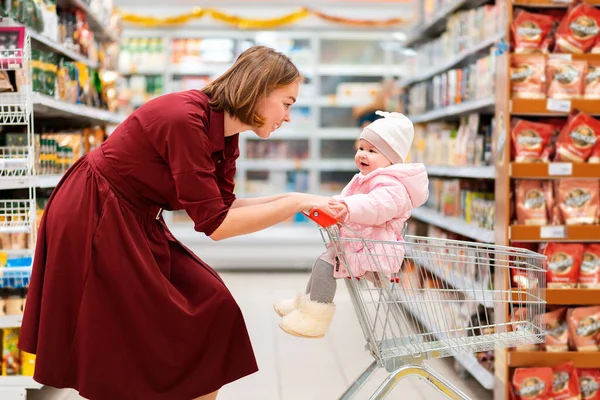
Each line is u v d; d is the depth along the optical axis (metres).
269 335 4.74
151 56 7.45
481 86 3.86
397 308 2.20
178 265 2.25
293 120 7.57
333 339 4.64
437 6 5.09
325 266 2.20
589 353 3.13
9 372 3.24
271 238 7.27
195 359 2.16
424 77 5.56
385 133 2.31
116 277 2.06
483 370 3.56
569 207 3.15
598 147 3.14
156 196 2.14
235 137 2.32
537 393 3.10
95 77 4.66
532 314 2.30
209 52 7.55
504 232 3.13
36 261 2.15
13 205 3.52
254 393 3.58
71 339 2.09
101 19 4.93
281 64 2.15
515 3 3.20
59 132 4.14
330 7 7.35
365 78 7.79
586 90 3.17
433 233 5.20
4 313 3.22
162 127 2.04
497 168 3.24
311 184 7.62
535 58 3.14
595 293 3.13
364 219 2.13
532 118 3.32
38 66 3.36
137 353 2.09
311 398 3.51
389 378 2.11
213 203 2.04
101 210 2.09
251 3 7.32
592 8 3.20
